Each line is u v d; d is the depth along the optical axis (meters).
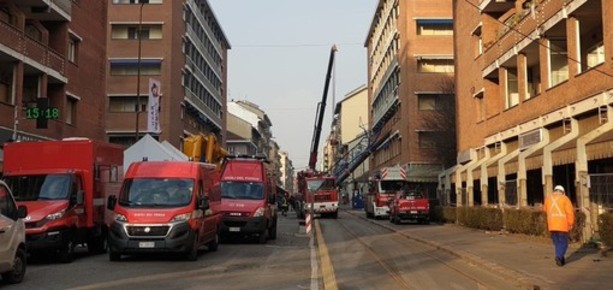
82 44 33.81
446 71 53.56
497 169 27.77
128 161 25.67
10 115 25.80
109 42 53.62
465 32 36.66
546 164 21.09
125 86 53.44
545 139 24.19
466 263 15.70
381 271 14.33
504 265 14.16
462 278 12.97
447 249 18.72
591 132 18.45
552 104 23.44
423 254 18.31
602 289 10.56
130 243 15.41
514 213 23.23
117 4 54.00
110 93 53.31
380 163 74.56
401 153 56.97
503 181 26.86
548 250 17.50
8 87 27.14
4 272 11.41
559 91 22.78
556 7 22.64
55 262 15.83
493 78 32.44
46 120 26.69
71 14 31.88
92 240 18.27
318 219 45.59
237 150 99.75
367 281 12.66
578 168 18.47
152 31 54.09
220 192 21.05
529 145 25.58
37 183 16.36
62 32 31.14
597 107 19.47
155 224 15.45
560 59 24.20
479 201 34.41
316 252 19.09
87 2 34.59
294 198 61.19
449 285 11.98
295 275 13.41
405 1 54.56
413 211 36.06
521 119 26.98
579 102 20.89
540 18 24.25
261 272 13.91
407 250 19.75
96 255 18.11
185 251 15.78
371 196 46.09
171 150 27.81
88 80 34.69
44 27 30.98
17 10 27.62
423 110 52.91
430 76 53.16
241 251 19.41
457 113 38.72
